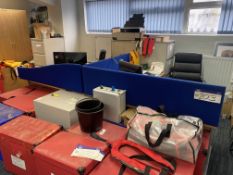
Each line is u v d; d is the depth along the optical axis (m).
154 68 3.40
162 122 1.30
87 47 5.21
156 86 1.58
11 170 1.63
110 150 1.28
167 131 1.19
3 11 4.32
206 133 1.49
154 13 4.06
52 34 4.74
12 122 1.63
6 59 4.49
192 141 1.18
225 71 3.40
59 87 2.22
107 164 1.18
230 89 3.22
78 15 5.08
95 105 1.63
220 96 1.35
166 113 1.60
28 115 1.84
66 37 4.91
